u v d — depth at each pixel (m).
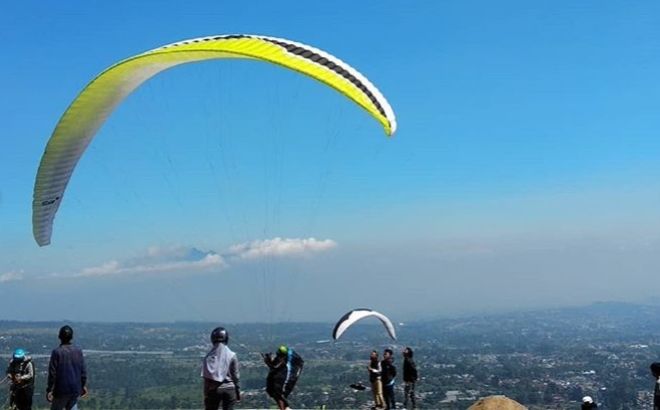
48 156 19.77
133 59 17.95
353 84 17.98
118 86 19.28
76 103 18.77
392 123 17.84
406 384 24.02
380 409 24.17
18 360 18.34
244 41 18.11
